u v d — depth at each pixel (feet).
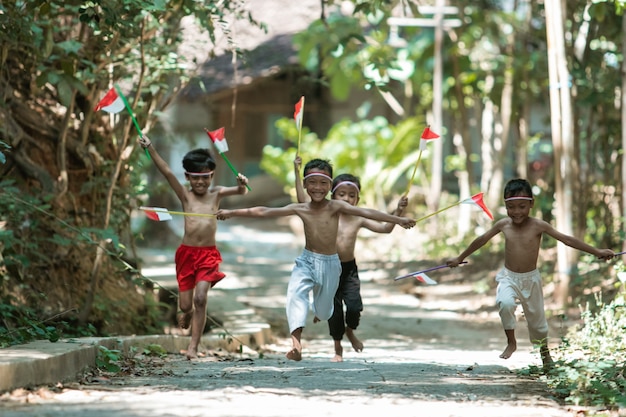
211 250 42.65
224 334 47.78
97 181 53.57
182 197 42.45
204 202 42.45
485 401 27.84
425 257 100.99
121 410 23.79
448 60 109.81
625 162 61.93
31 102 54.29
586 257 69.10
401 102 149.69
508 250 36.70
